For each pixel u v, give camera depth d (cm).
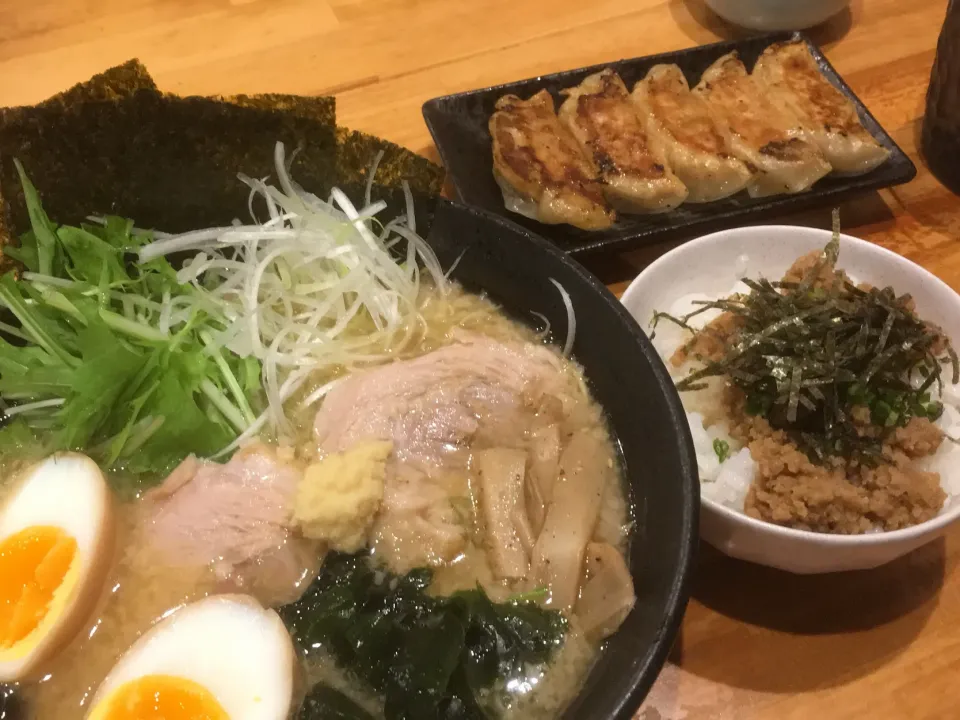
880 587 26
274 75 40
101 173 27
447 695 21
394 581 24
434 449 26
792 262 30
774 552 24
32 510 24
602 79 37
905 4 44
